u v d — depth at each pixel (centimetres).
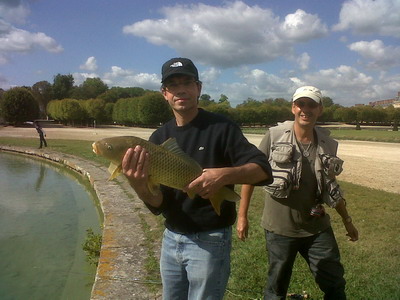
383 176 1581
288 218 385
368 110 10019
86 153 2462
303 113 382
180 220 277
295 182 375
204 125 279
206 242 271
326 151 387
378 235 735
